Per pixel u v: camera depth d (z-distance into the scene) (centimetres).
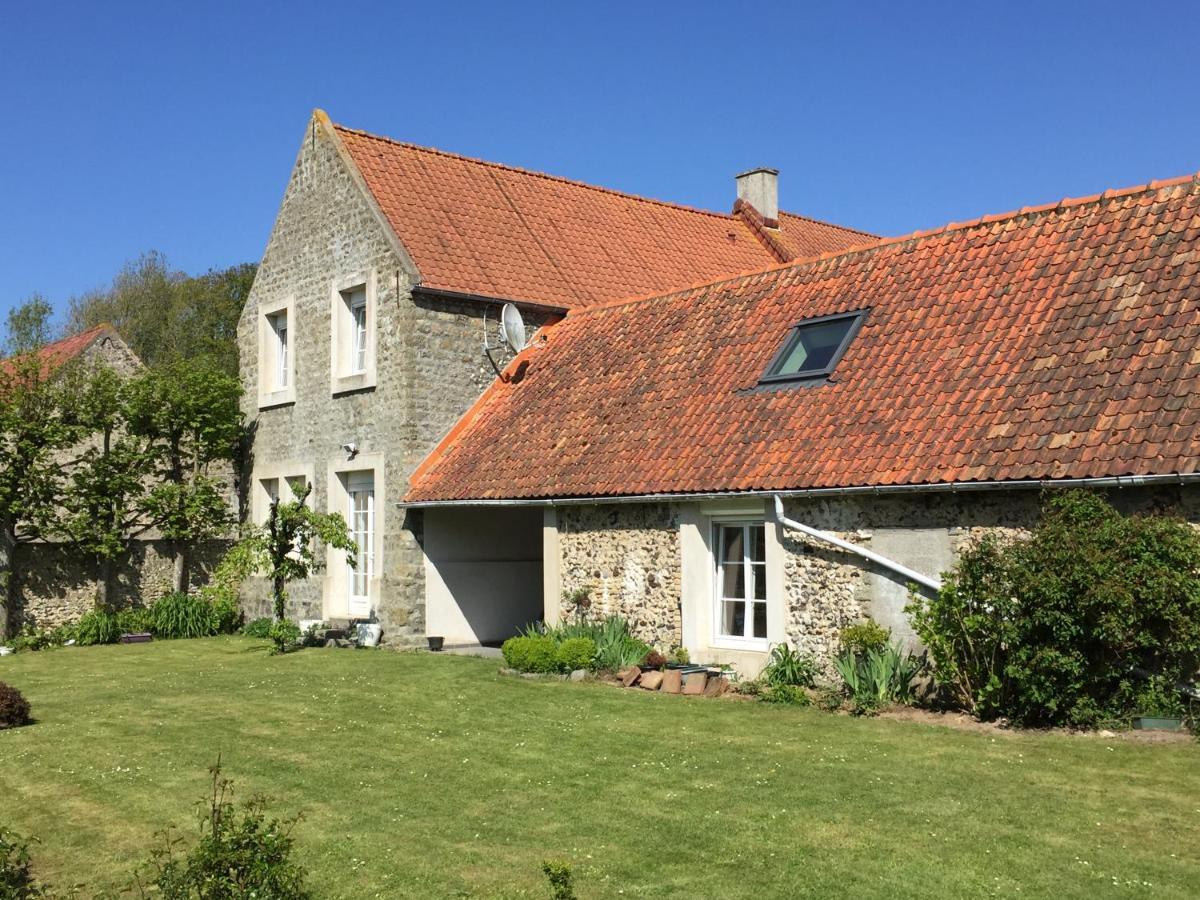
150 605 2161
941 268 1398
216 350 4584
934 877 643
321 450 2009
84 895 681
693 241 2305
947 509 1115
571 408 1644
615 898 632
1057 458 1024
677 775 877
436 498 1675
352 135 2033
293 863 672
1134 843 688
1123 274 1193
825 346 1401
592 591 1484
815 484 1188
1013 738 953
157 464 2227
